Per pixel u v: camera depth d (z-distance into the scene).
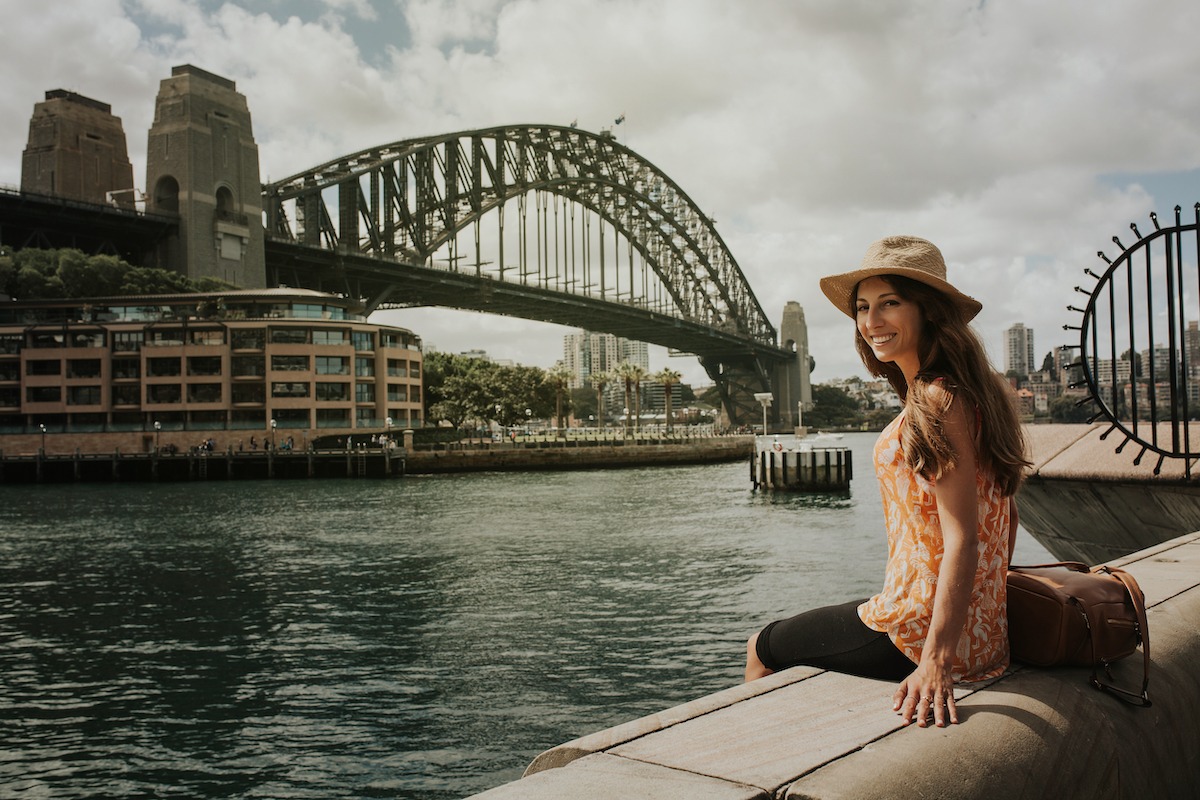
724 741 1.92
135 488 67.75
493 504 47.69
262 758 11.88
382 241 113.25
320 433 81.12
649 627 17.88
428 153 116.44
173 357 81.25
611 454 85.19
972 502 2.21
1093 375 5.87
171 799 10.80
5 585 24.88
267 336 81.00
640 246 154.75
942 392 2.28
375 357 86.88
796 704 2.18
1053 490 7.27
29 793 11.02
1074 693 2.22
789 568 24.56
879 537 30.97
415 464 79.69
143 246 96.56
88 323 82.00
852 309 2.70
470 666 15.46
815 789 1.64
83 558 29.88
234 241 96.62
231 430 80.38
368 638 17.70
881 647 2.37
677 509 43.06
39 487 71.06
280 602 21.62
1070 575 2.45
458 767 11.38
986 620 2.30
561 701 13.55
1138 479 6.28
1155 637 2.70
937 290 2.43
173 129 94.06
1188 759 2.43
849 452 52.72
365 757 11.79
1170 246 5.64
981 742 1.92
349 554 29.41
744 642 16.53
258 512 46.06
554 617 18.98
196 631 18.80
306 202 106.06
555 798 1.61
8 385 82.06
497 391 101.31
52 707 14.04
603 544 30.38
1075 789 2.01
